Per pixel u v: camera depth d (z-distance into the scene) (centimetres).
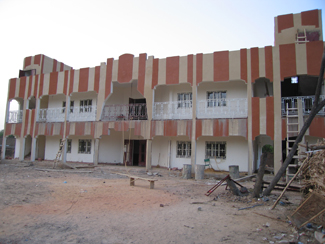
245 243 459
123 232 506
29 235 476
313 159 661
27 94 2116
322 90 1288
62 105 2136
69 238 469
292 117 1255
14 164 1958
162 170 1616
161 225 552
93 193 862
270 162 1437
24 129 2097
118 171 1619
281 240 472
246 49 1414
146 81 1631
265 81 1535
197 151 1633
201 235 496
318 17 1423
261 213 647
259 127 1338
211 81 1470
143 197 820
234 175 1311
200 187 1080
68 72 1934
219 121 1433
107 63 1784
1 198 731
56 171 1548
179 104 1681
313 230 514
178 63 1559
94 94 1994
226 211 673
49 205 685
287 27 1474
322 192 563
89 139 2016
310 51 1284
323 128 1203
